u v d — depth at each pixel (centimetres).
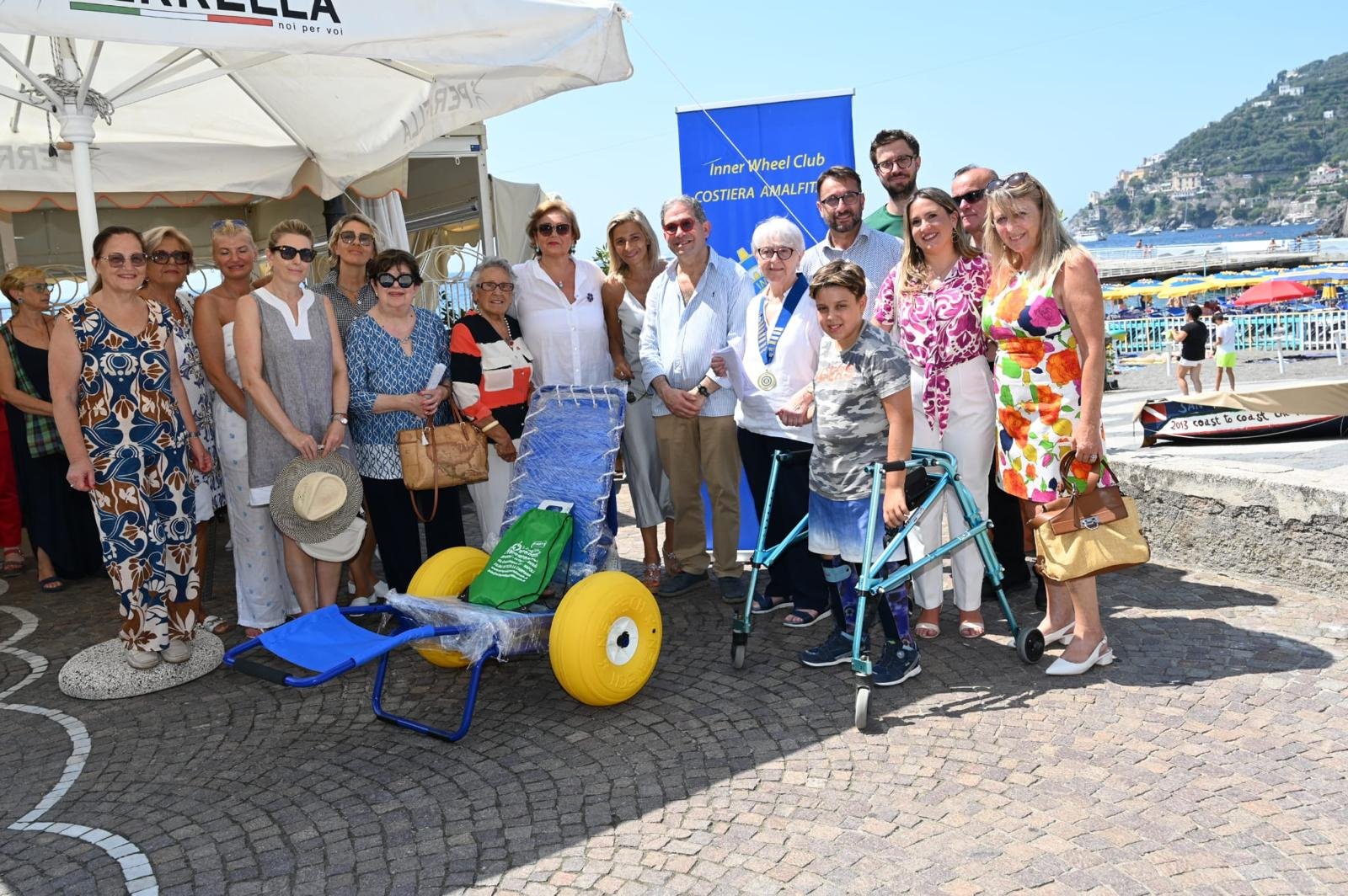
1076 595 424
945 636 489
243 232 525
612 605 411
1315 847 290
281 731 424
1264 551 524
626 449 601
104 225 1099
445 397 530
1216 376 2066
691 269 533
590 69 520
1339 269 3597
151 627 477
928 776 346
